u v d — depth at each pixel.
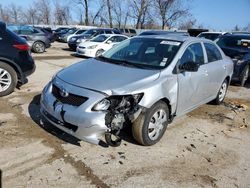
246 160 4.08
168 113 4.35
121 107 3.65
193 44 5.11
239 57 8.49
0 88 6.07
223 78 6.12
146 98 3.82
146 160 3.83
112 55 5.09
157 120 4.16
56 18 66.12
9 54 5.99
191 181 3.47
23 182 3.19
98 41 15.13
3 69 6.03
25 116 5.00
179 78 4.44
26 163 3.55
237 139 4.77
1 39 5.93
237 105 6.64
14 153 3.74
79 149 3.96
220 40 9.63
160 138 4.35
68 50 19.28
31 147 3.92
